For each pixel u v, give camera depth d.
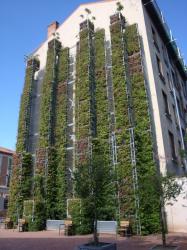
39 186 22.83
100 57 25.52
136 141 19.34
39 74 30.89
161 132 20.36
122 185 18.41
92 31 27.27
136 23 24.47
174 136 23.50
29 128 28.06
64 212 22.02
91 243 11.24
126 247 12.37
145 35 24.20
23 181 24.80
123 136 20.00
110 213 18.22
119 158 19.45
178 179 16.81
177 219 17.56
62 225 20.28
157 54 25.95
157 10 28.06
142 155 19.23
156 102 21.45
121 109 21.59
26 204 21.92
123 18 25.38
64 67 28.11
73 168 22.45
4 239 15.74
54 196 22.91
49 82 27.80
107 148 20.83
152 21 27.95
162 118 21.55
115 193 18.09
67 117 25.80
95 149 21.23
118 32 24.58
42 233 19.05
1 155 45.16
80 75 25.33
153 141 19.88
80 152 22.05
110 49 25.42
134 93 21.84
